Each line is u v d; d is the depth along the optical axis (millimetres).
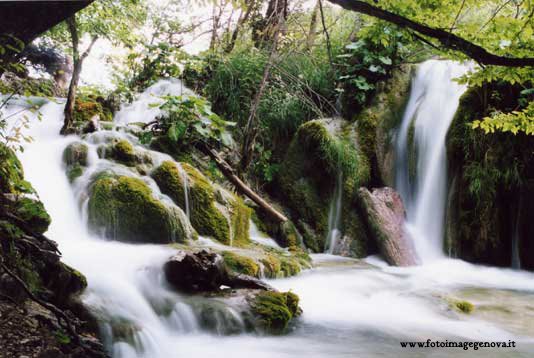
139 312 4230
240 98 10109
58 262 3871
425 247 8734
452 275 7684
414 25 3648
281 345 4199
